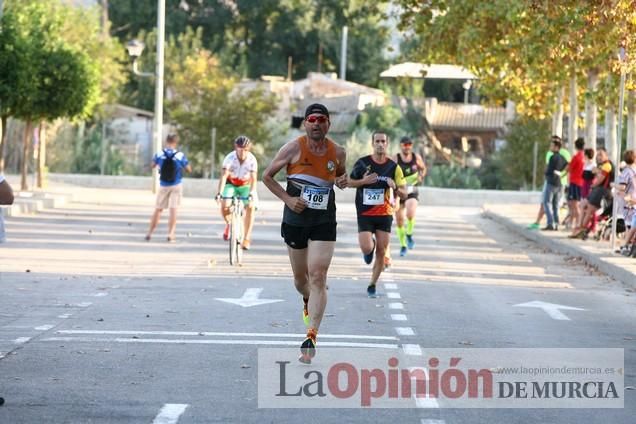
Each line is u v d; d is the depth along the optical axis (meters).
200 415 18.67
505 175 120.69
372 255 34.53
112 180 107.75
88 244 50.62
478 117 146.25
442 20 68.38
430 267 45.12
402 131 131.88
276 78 142.38
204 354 24.31
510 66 72.56
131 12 169.00
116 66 136.00
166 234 57.09
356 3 172.00
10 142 114.81
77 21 132.00
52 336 26.38
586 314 32.72
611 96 59.12
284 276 39.97
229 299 33.44
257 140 120.81
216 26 171.50
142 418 18.41
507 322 30.34
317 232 23.48
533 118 102.31
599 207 57.16
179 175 53.31
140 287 36.03
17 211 67.56
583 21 55.28
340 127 134.12
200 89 122.62
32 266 41.25
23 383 21.02
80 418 18.33
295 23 172.12
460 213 89.31
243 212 45.09
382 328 28.50
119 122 137.50
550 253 54.50
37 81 77.25
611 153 65.12
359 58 173.75
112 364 23.03
